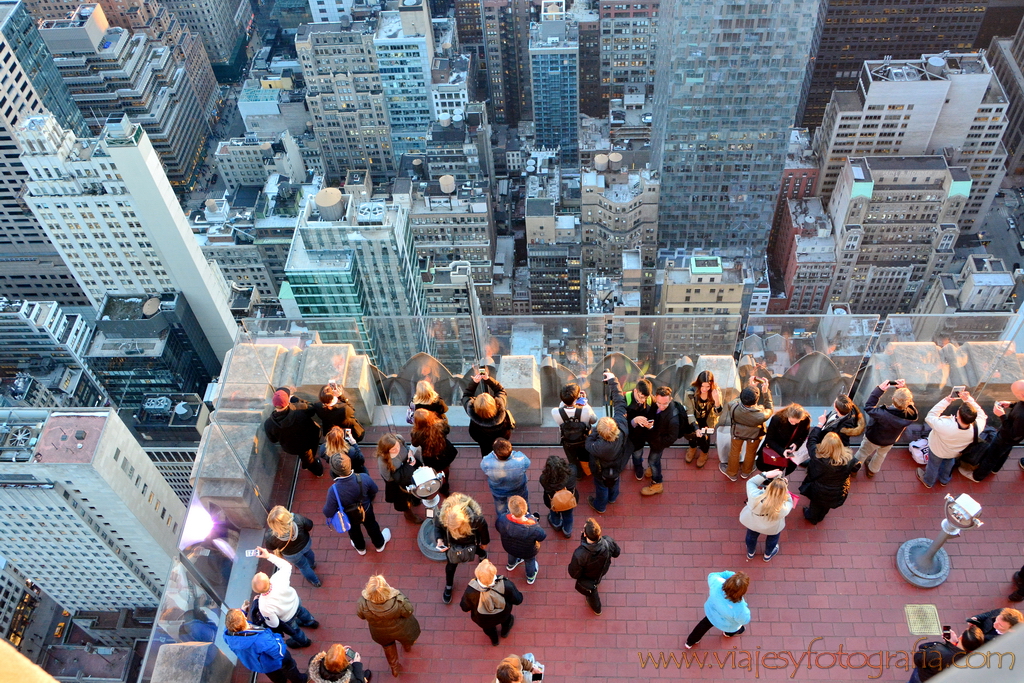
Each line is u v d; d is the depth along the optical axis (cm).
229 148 16162
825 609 1702
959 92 12275
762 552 1802
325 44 15800
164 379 11700
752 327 2034
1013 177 15300
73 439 6862
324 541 1883
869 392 2038
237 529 1834
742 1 9950
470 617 1703
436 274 10888
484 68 19750
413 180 14225
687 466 1984
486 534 1650
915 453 1942
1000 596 1702
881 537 1817
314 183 15588
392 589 1477
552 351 2083
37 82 13350
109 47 17112
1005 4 16925
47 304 12675
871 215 12156
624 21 15962
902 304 13125
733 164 11938
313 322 2069
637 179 12406
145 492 7738
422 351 2156
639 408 1791
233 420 1864
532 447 2067
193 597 1592
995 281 10638
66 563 8362
